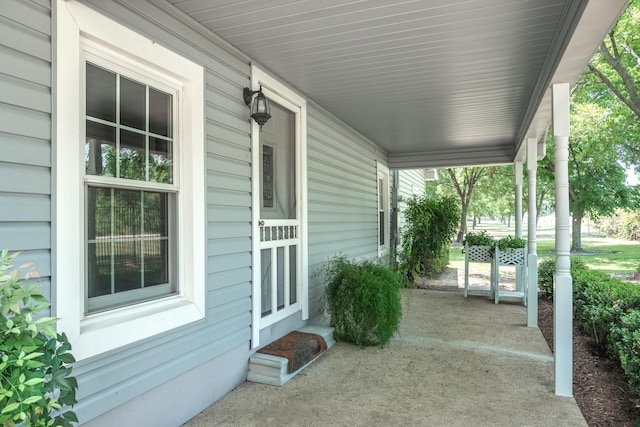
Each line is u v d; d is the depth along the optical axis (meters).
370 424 2.72
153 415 2.51
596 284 5.04
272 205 4.09
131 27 2.37
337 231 5.67
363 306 4.22
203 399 2.94
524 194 22.36
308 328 4.49
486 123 5.98
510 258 6.68
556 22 2.86
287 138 4.39
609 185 13.86
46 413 1.43
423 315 5.90
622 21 9.47
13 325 1.35
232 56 3.33
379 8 2.68
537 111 4.13
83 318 2.15
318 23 2.90
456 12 2.73
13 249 1.78
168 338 2.62
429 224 8.96
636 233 20.97
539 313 6.02
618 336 3.61
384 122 5.93
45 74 1.91
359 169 6.64
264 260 3.91
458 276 10.14
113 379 2.22
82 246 2.17
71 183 2.01
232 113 3.32
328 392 3.22
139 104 2.54
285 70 3.83
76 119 2.04
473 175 20.52
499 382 3.44
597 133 12.29
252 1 2.58
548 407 2.98
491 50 3.36
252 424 2.72
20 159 1.80
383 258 8.30
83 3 2.08
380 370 3.71
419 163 8.57
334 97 4.70
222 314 3.15
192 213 2.84
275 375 3.40
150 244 2.64
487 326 5.28
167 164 2.76
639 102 10.05
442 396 3.16
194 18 2.82
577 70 3.05
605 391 3.32
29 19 1.85
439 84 4.23
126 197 2.48
